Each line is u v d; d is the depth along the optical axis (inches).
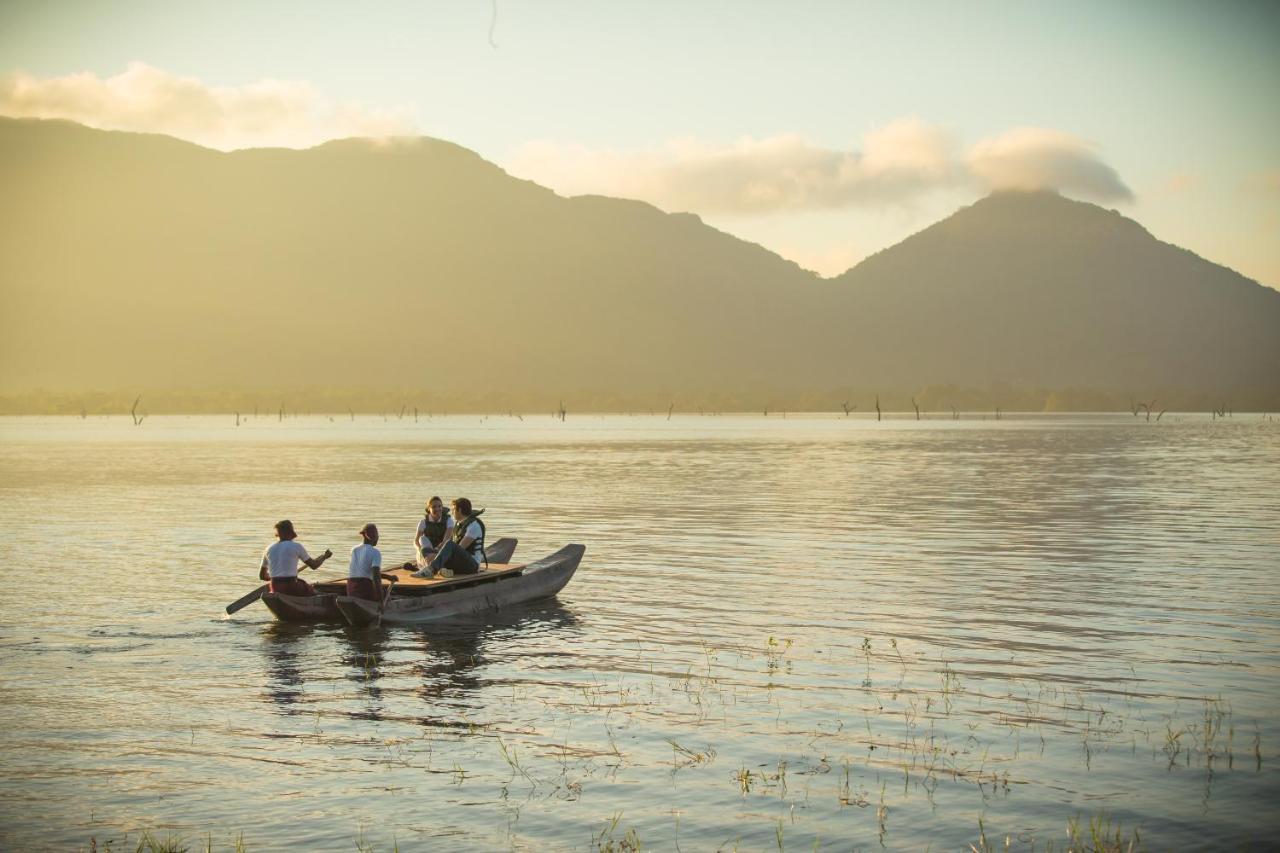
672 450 3449.8
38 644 626.8
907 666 563.8
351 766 418.6
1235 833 354.3
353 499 1630.2
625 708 492.1
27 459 2942.9
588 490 1786.4
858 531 1178.6
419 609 689.6
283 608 683.4
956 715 478.3
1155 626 659.4
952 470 2300.7
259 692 522.0
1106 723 465.1
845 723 468.1
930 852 342.6
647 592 797.9
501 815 371.6
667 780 402.6
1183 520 1267.2
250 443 4266.7
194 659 590.6
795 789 393.1
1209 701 496.1
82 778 406.9
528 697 512.1
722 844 348.8
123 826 364.2
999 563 928.9
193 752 434.9
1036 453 3110.2
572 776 406.9
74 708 495.5
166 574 888.9
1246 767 410.9
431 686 531.5
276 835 356.8
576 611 724.7
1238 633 637.3
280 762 423.2
